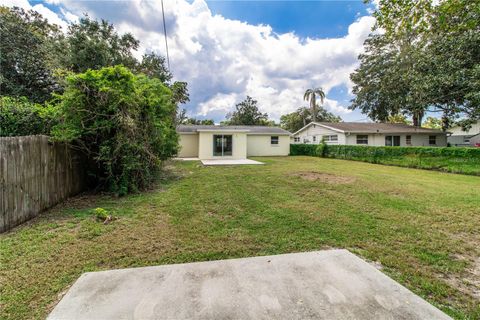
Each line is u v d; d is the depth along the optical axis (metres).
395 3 4.02
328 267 2.40
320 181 7.28
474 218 3.93
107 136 5.56
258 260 2.56
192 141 17.47
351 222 3.74
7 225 3.33
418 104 13.80
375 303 1.84
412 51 13.89
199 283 2.11
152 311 1.74
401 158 12.15
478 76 10.39
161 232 3.35
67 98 4.83
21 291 2.05
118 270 2.35
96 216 3.89
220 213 4.21
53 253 2.71
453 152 10.14
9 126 4.42
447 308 1.87
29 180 3.81
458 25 4.25
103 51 12.38
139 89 6.09
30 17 12.24
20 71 10.86
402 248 2.88
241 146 15.70
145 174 6.28
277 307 1.78
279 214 4.14
